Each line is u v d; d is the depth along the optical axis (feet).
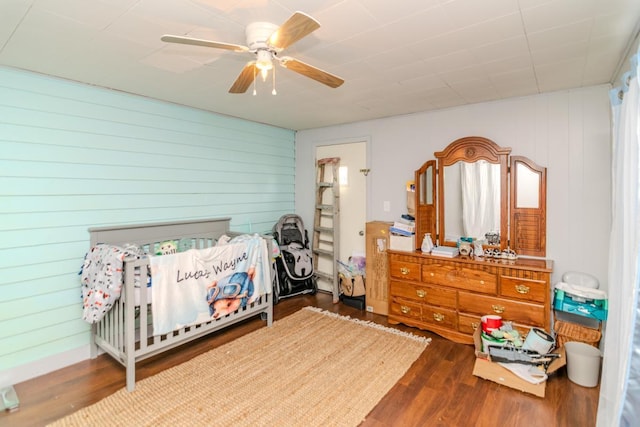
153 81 9.04
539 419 6.66
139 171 10.46
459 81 9.01
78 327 9.11
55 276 8.75
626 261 4.85
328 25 6.03
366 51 7.13
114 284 7.70
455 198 11.35
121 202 10.06
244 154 13.83
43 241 8.57
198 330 9.11
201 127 12.16
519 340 8.38
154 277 8.09
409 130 12.68
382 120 13.41
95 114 9.44
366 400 7.29
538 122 10.12
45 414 6.86
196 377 8.20
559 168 9.86
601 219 9.32
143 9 5.50
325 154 15.31
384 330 10.96
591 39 6.61
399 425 6.54
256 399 7.34
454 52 7.20
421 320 10.91
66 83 8.86
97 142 9.50
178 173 11.51
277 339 10.30
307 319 11.96
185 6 5.40
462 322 10.09
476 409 7.00
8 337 8.02
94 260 8.48
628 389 4.46
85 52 7.19
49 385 7.91
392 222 12.83
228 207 13.23
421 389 7.70
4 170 7.95
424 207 11.85
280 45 5.40
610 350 5.48
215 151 12.67
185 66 7.98
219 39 6.61
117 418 6.73
